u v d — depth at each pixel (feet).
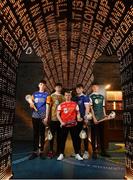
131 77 9.98
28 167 13.24
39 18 13.34
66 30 17.56
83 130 16.87
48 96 16.92
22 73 32.83
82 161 15.38
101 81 34.32
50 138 17.06
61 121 16.16
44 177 10.80
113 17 12.00
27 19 12.12
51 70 35.55
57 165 13.88
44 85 17.78
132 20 9.78
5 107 10.18
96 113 17.47
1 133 9.40
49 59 28.78
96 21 14.19
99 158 16.81
